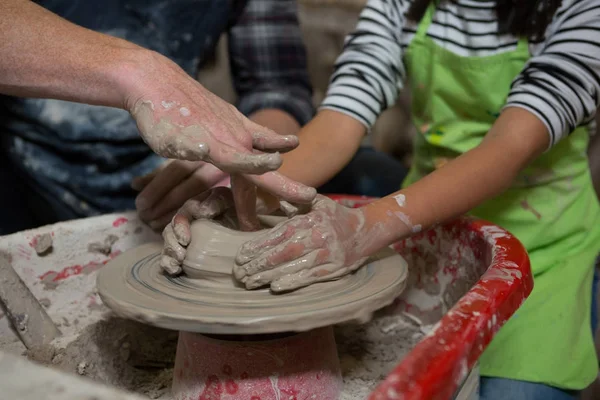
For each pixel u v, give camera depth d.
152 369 1.06
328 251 0.79
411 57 1.34
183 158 0.71
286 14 1.82
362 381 1.01
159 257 0.91
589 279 1.23
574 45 1.04
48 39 0.87
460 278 1.11
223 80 2.07
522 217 1.25
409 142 2.77
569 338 1.09
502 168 0.97
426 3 1.29
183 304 0.74
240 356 0.82
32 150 1.48
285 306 0.73
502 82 1.22
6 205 1.58
